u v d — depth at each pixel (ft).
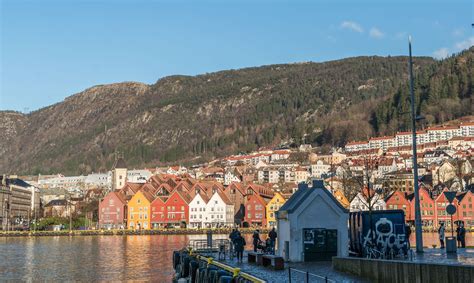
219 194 653.30
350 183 554.87
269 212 655.35
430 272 91.86
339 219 160.04
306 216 158.71
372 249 143.64
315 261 157.38
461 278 84.02
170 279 198.18
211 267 140.46
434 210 589.73
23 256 304.30
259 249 195.52
